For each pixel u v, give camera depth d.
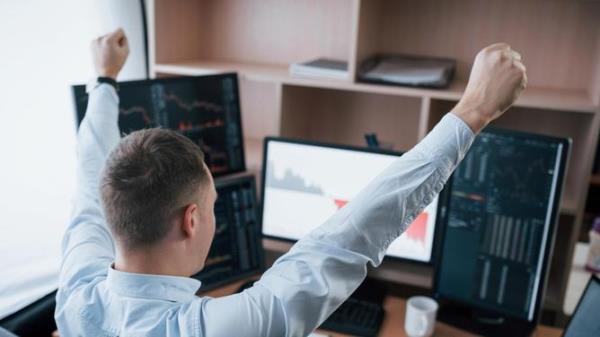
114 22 1.97
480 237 1.51
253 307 0.78
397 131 2.07
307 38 2.10
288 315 0.77
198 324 0.79
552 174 1.39
